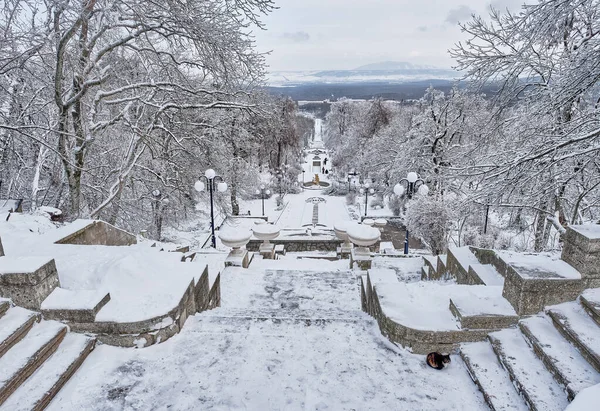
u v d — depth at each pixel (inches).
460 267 239.6
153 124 489.7
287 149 1731.1
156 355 148.9
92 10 375.6
